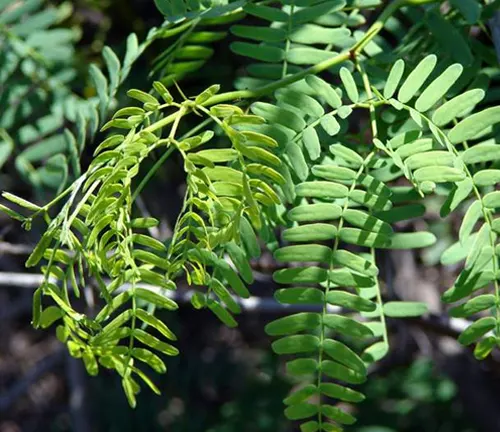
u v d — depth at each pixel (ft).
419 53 1.61
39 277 2.12
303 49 1.58
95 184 1.37
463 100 1.41
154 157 1.69
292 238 1.41
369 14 1.76
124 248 1.38
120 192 1.38
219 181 1.37
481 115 1.41
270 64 1.60
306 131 1.43
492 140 1.51
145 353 1.44
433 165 1.39
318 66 1.50
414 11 1.65
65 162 1.70
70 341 1.48
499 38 1.59
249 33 1.59
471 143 1.52
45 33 1.99
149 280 1.41
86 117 1.76
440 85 1.42
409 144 1.40
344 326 1.42
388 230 1.40
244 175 1.36
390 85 1.44
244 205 1.38
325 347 1.43
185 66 1.69
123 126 1.39
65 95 1.98
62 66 1.99
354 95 1.44
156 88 1.38
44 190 1.96
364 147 1.54
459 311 1.42
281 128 1.43
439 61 1.59
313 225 1.41
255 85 1.60
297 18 1.58
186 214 1.39
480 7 1.55
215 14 1.53
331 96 1.45
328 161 1.48
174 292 2.00
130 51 1.67
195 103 1.38
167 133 1.75
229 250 1.43
